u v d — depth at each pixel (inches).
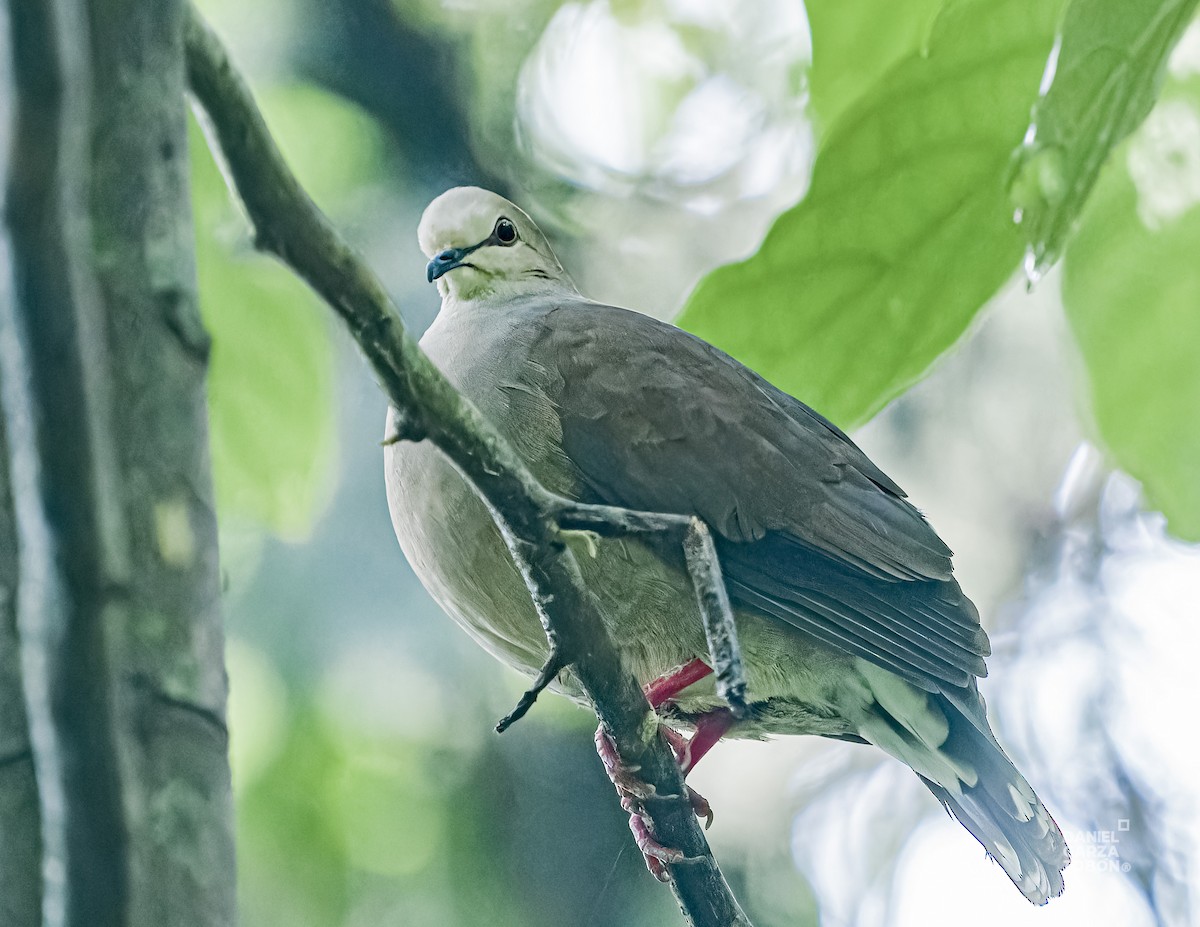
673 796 263.1
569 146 530.3
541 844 515.2
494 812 514.6
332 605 500.7
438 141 503.8
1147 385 258.1
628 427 353.4
